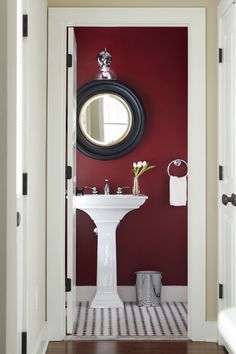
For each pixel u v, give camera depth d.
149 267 6.53
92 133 6.54
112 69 6.53
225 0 4.58
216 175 4.96
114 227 6.19
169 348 4.77
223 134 4.79
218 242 4.89
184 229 6.54
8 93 2.71
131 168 6.54
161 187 6.54
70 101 5.01
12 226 2.84
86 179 6.53
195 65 4.96
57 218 4.93
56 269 4.93
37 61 4.36
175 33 6.53
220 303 4.84
